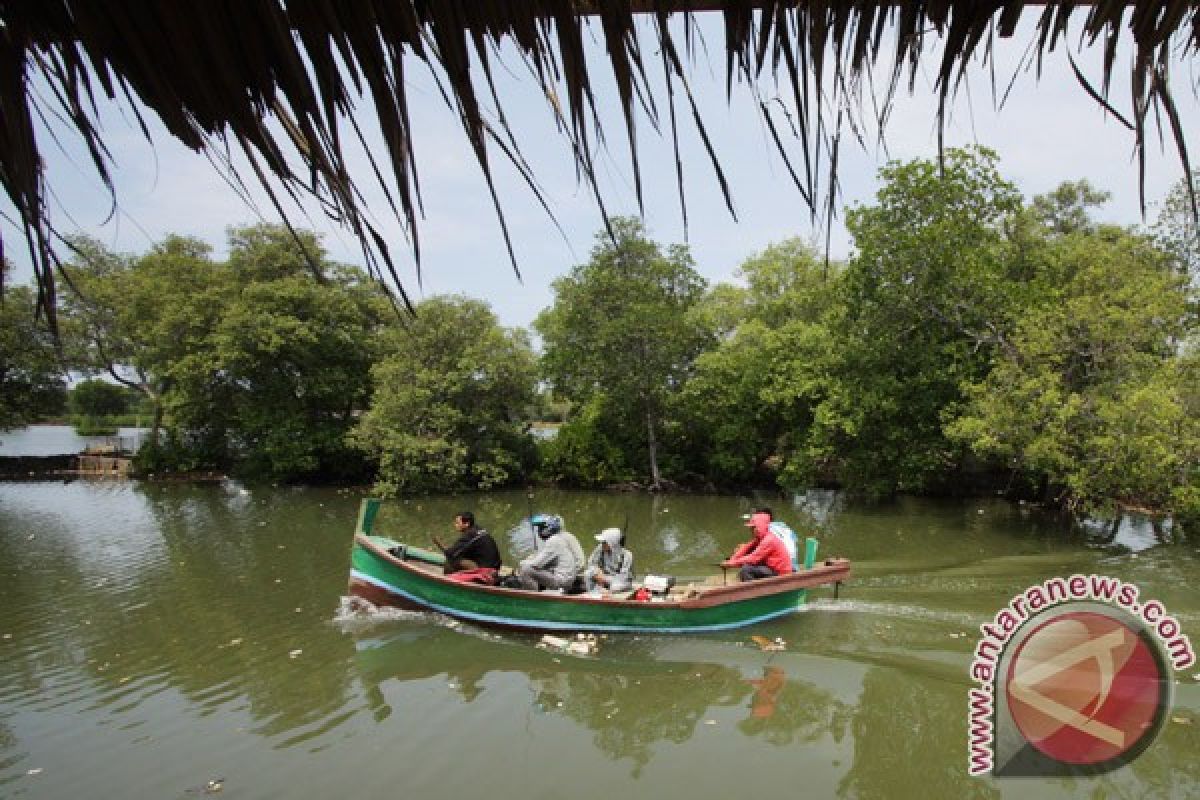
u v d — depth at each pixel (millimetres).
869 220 17188
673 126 1344
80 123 1264
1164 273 14422
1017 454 14438
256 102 1296
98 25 1186
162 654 7863
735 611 8305
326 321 25016
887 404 17031
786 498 21250
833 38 1503
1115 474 12945
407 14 1248
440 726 6059
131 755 5613
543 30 1343
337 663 7523
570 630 8203
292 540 14438
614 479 23641
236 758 5551
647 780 5184
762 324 23297
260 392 24953
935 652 7469
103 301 26469
